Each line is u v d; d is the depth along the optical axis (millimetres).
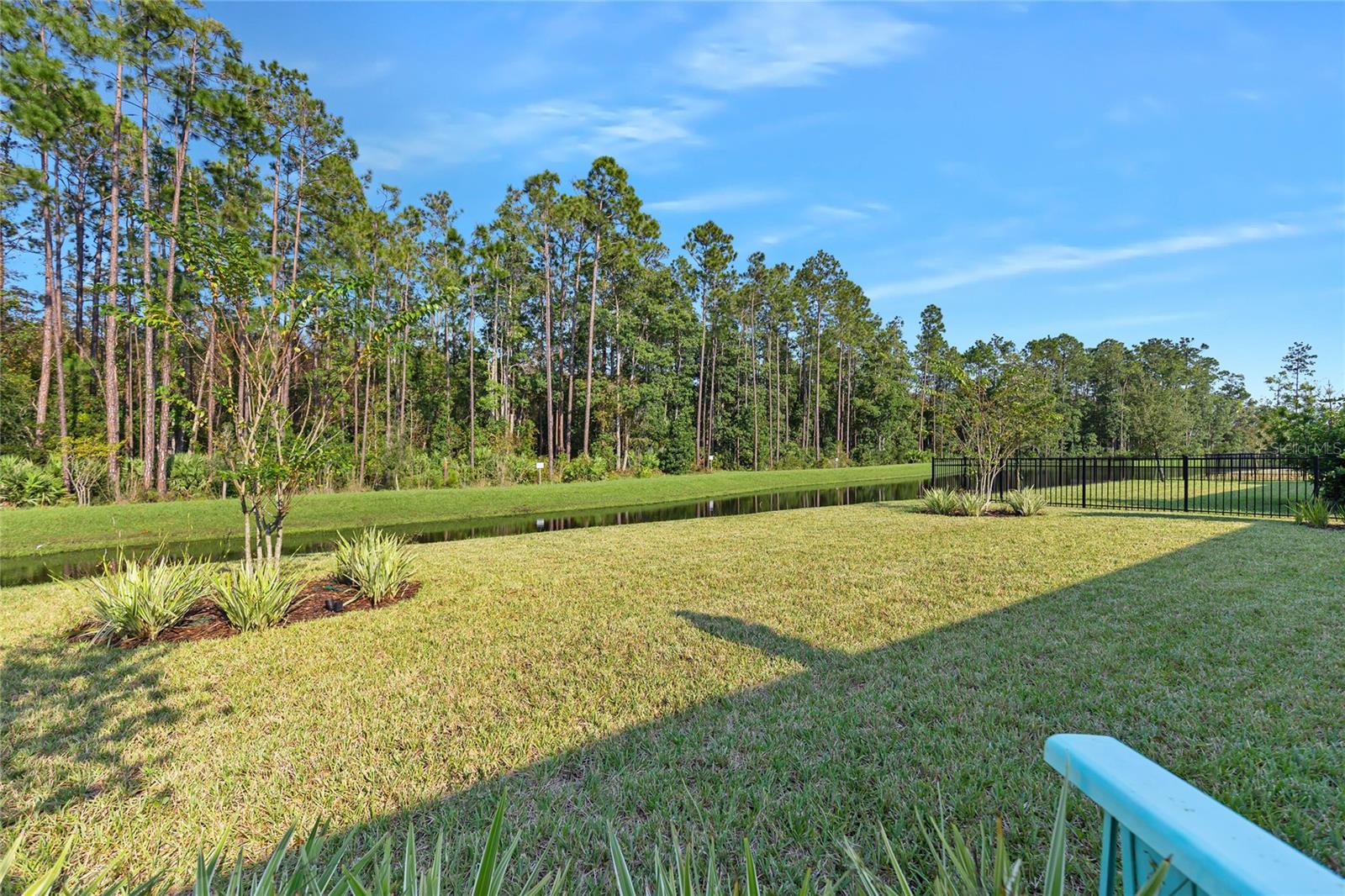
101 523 11633
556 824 2098
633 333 31422
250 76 17625
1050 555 6723
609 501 18406
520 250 28219
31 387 19734
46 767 2561
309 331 5473
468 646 4086
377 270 24344
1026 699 2951
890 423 43062
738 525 10383
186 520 12320
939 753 2484
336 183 21797
